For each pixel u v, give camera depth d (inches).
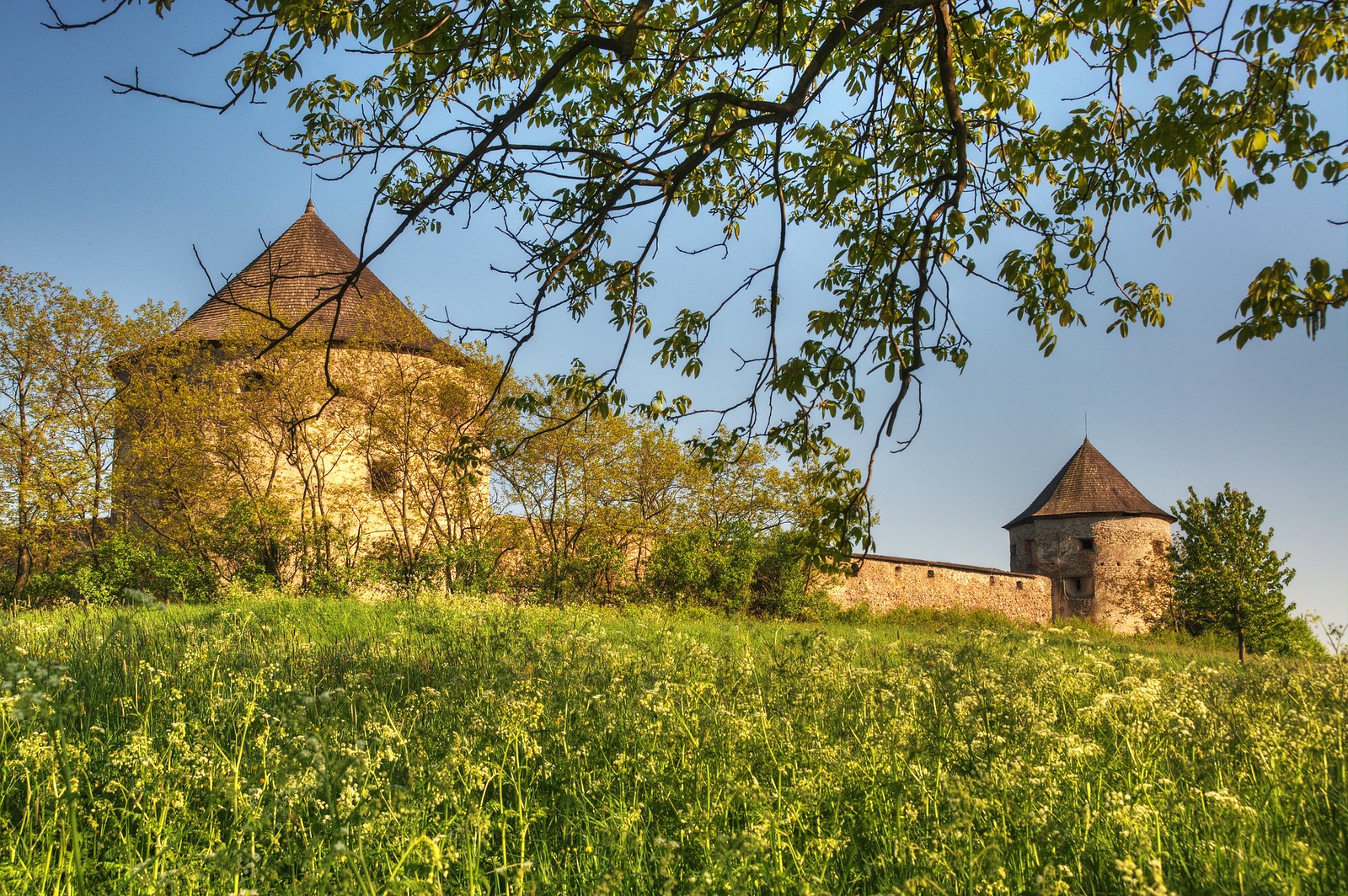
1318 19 205.3
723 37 293.9
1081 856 121.5
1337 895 112.0
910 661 296.2
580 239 233.0
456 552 892.0
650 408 273.6
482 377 939.3
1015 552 1788.9
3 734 148.1
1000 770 137.7
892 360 238.1
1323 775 154.9
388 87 252.1
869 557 1288.1
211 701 180.9
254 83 205.5
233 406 877.2
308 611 472.4
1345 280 204.4
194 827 133.9
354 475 943.7
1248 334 216.1
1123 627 1574.8
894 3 217.8
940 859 114.0
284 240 995.9
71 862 114.3
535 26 274.7
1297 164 218.5
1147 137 236.2
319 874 113.3
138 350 882.1
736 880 110.4
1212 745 169.3
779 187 239.3
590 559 971.9
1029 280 279.0
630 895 119.8
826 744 170.1
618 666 242.8
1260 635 794.8
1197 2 227.6
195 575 826.8
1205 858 119.3
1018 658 307.6
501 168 228.2
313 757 132.6
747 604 1044.5
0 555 899.4
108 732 165.8
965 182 227.8
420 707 203.2
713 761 157.8
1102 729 191.3
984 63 271.0
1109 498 1651.1
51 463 871.7
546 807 148.9
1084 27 235.5
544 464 989.8
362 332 914.7
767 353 249.6
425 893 107.2
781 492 1079.0
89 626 324.2
